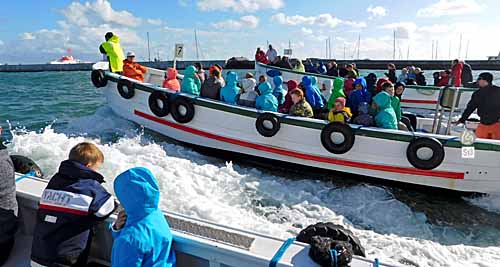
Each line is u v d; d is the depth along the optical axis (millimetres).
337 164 5465
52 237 2098
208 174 5301
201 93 6668
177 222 2131
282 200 4777
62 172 2172
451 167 4902
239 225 3969
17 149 5555
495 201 4879
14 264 2381
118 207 2266
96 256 2492
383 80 7184
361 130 5184
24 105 12180
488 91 5156
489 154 4719
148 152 6039
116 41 8328
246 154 6121
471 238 4098
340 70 12398
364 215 4559
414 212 4680
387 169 5211
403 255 3676
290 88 6871
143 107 7133
